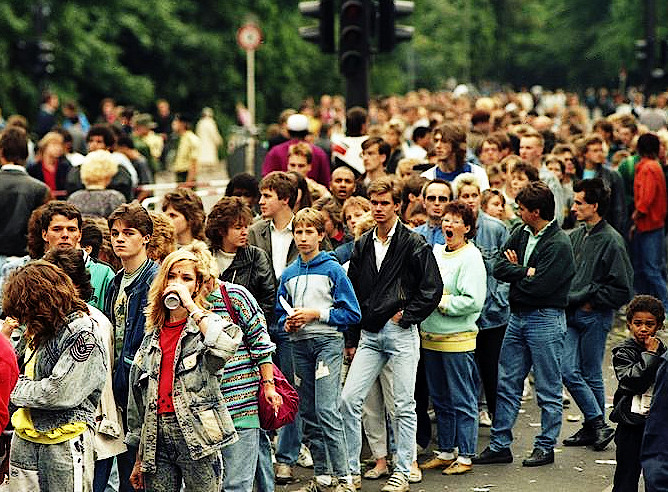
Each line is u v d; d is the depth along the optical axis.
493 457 23.61
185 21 115.56
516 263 23.25
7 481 17.41
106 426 18.31
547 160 32.78
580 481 22.50
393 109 67.56
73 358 16.95
